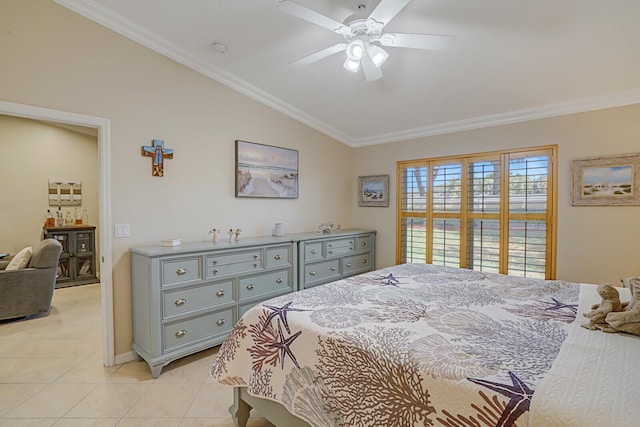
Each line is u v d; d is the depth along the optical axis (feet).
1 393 7.27
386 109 12.35
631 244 9.38
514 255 11.50
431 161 13.43
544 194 10.82
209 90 10.50
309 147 13.89
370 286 7.06
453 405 3.35
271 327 5.28
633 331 4.41
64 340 10.12
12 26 7.13
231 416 6.52
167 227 9.59
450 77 9.73
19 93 7.20
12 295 11.46
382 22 6.25
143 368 8.45
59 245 12.48
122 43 8.65
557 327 4.76
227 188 11.05
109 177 8.48
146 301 8.11
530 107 10.82
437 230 13.33
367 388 4.07
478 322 4.97
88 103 8.13
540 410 2.90
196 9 7.83
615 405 2.84
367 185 15.44
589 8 6.58
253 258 9.97
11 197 16.05
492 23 7.31
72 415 6.50
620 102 9.43
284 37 8.74
